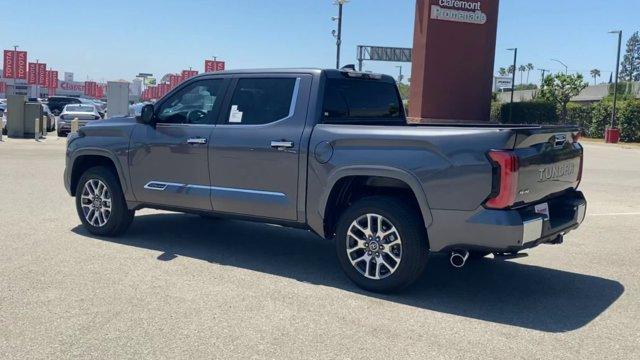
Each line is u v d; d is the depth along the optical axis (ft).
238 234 26.20
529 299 18.38
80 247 22.84
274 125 20.24
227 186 21.11
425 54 97.81
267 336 14.87
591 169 62.18
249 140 20.45
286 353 13.92
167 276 19.51
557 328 15.99
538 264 22.62
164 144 22.40
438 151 17.02
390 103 23.32
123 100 97.55
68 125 81.76
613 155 87.81
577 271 21.75
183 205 22.26
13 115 78.18
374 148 18.11
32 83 275.18
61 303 16.72
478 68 99.30
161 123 22.90
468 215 16.69
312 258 22.52
